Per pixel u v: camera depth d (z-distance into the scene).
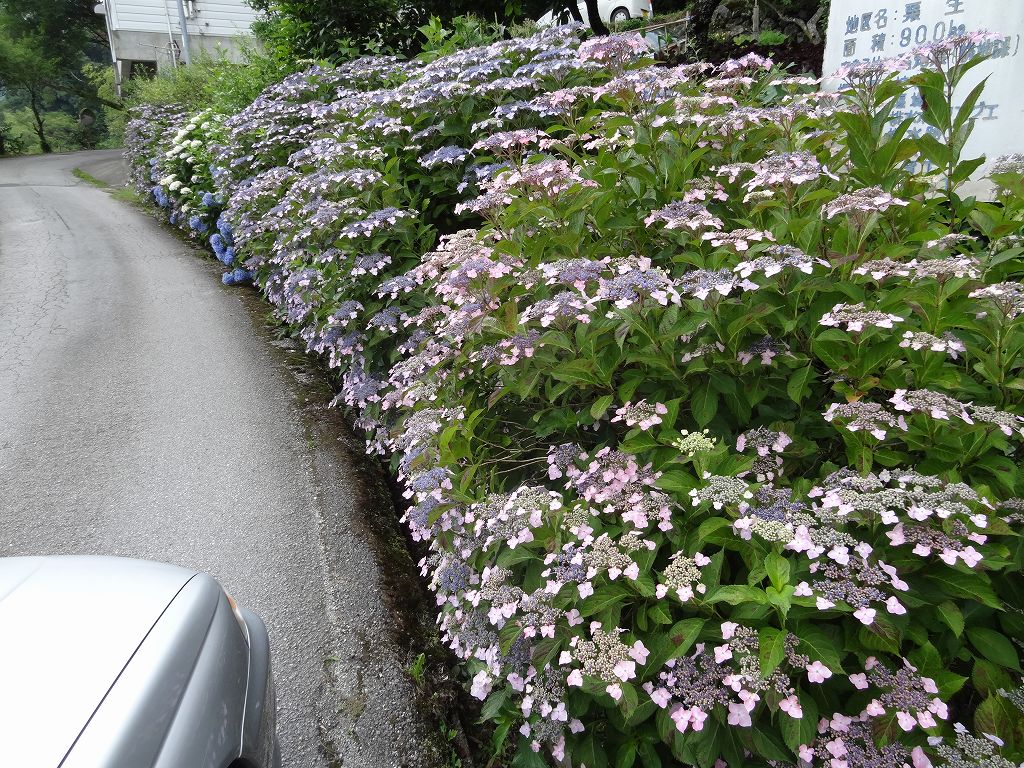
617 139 3.11
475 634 2.12
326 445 4.47
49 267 9.44
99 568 2.11
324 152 4.73
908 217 2.52
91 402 5.26
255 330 6.79
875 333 1.93
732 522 1.74
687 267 2.65
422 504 2.47
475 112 4.57
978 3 3.56
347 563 3.35
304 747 2.43
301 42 9.63
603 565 1.71
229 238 8.75
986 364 1.89
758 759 1.62
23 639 1.78
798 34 8.30
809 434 2.14
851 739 1.46
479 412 2.37
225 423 4.82
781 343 2.10
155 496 3.95
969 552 1.44
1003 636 1.55
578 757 1.77
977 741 1.36
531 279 2.40
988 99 3.59
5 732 1.53
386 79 6.32
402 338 4.09
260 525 3.65
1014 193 2.41
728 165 2.88
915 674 1.48
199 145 10.12
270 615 3.03
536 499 1.97
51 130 51.12
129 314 7.37
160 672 1.70
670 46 8.44
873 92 2.89
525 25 7.03
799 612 1.55
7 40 42.53
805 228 2.22
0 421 4.99
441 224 4.76
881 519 1.60
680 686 1.58
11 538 3.62
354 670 2.75
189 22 24.86
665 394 2.17
